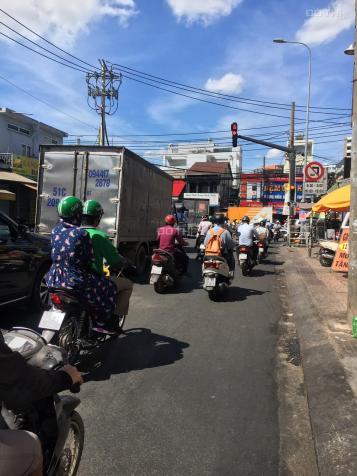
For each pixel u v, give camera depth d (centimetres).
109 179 1038
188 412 404
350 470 306
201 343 612
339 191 1227
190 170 6016
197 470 316
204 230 1631
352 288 638
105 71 2906
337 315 720
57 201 1062
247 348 597
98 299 484
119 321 573
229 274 898
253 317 774
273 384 476
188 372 502
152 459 327
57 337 451
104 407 410
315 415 391
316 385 453
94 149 1043
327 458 324
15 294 683
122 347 583
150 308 817
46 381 215
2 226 679
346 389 425
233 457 334
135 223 1151
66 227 478
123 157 1033
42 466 219
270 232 2898
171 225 998
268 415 404
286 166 5541
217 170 6588
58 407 252
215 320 743
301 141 5541
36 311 736
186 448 344
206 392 449
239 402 429
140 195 1183
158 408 411
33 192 2756
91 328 495
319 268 1432
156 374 494
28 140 3189
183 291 999
